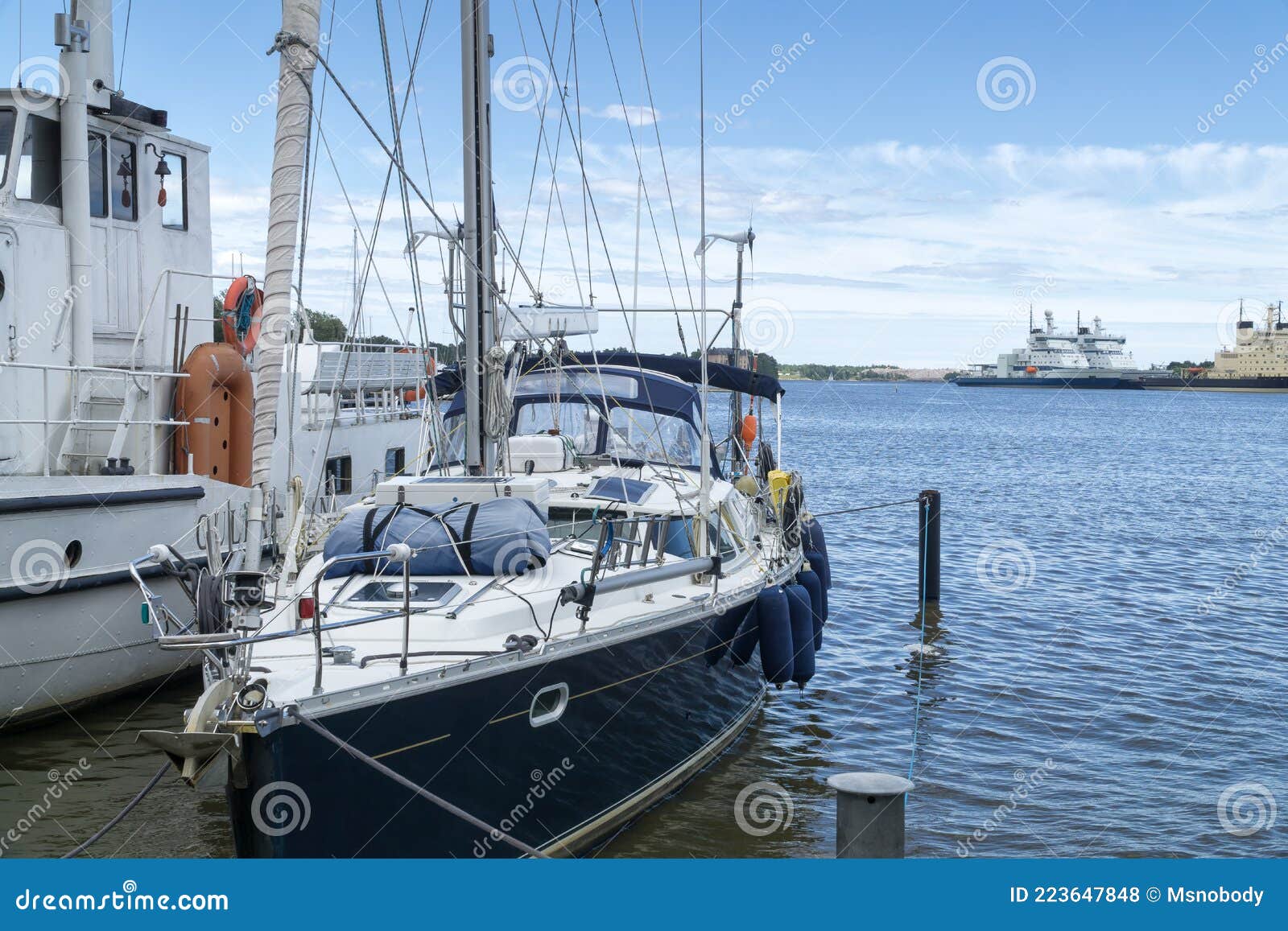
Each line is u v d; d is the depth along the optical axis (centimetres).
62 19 1017
